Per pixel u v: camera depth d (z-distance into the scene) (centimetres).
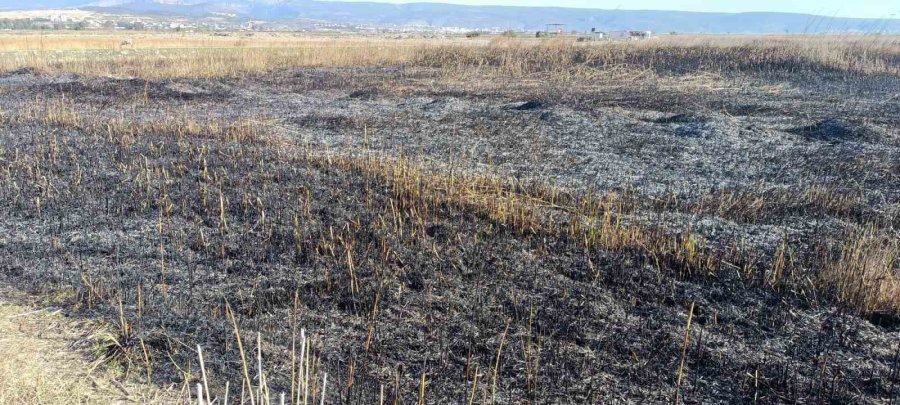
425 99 1339
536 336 414
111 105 1246
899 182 737
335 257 525
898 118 1088
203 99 1337
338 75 1819
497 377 370
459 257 529
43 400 332
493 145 917
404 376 369
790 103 1271
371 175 737
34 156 802
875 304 441
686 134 979
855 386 363
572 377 371
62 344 387
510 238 568
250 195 668
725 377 373
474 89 1516
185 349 387
